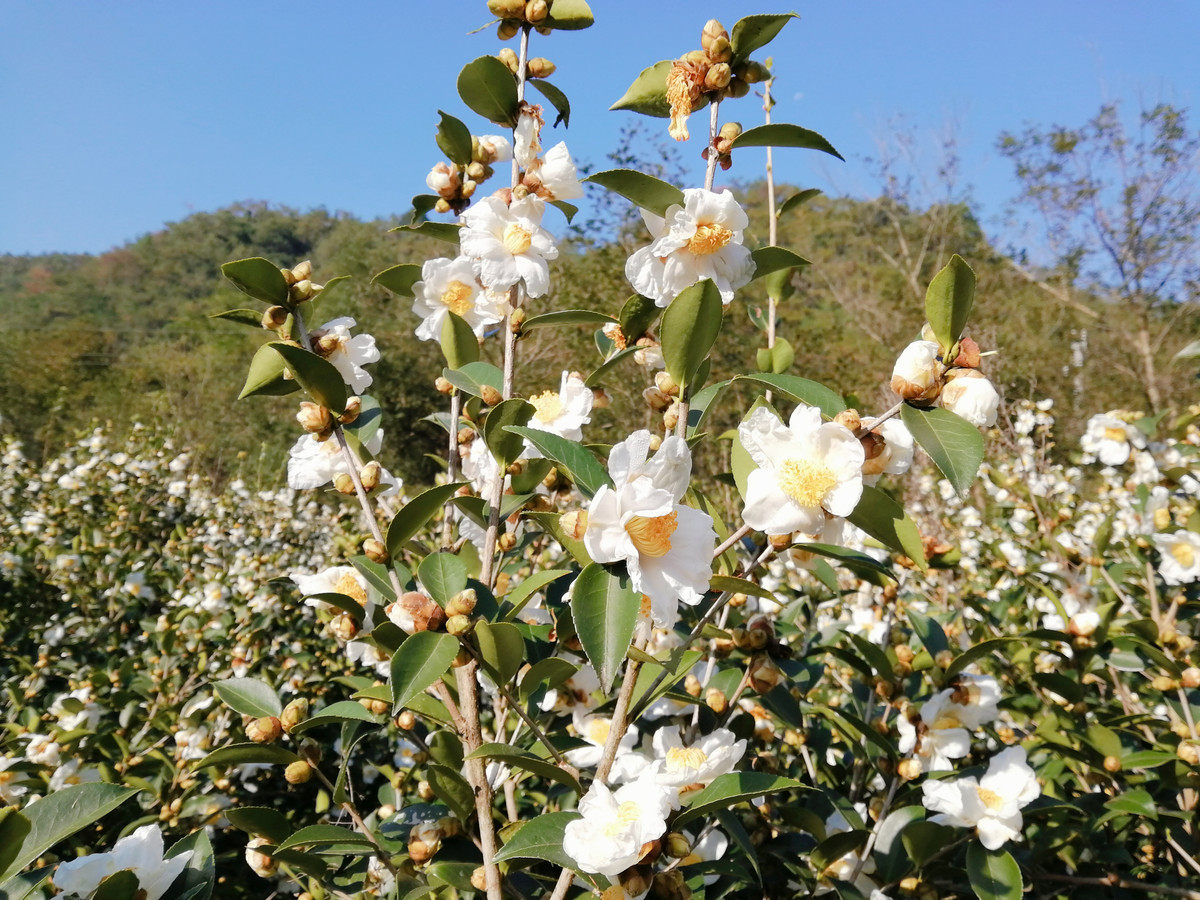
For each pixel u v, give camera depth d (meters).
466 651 0.48
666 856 0.48
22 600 1.81
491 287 0.62
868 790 0.75
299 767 0.54
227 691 0.57
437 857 0.56
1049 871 0.73
